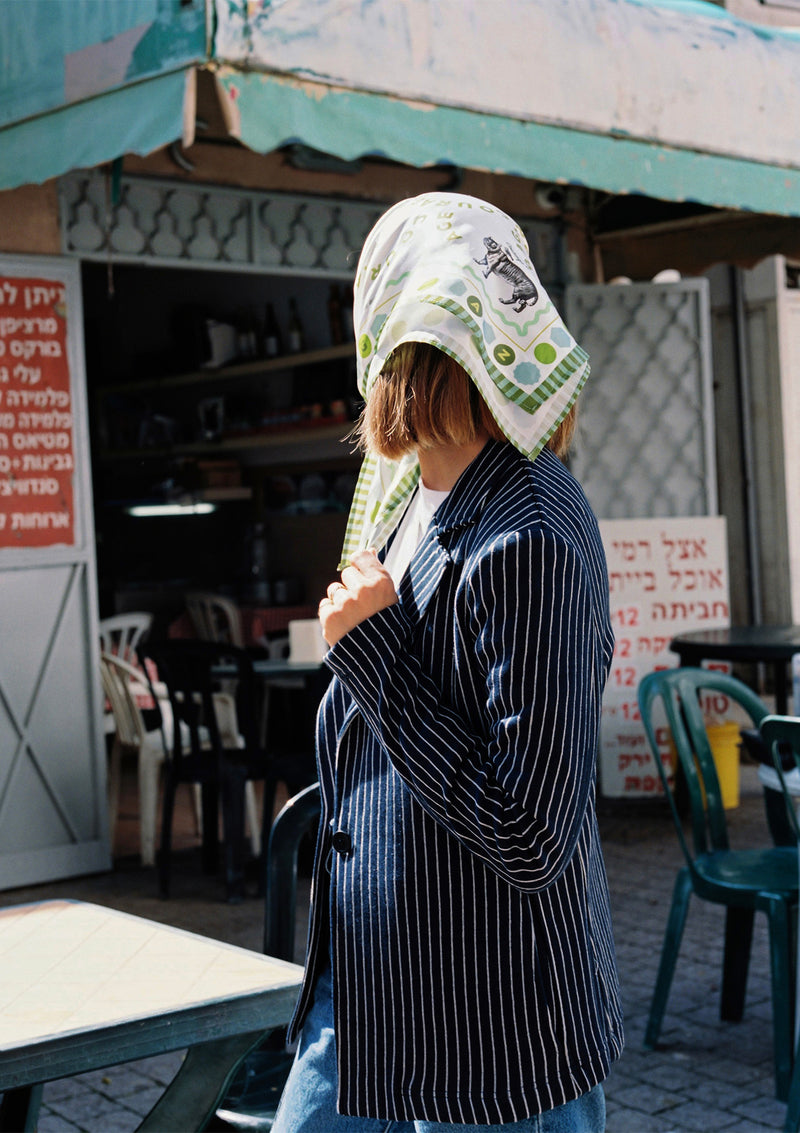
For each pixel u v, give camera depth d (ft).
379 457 5.31
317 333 29.63
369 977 4.66
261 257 20.21
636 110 14.60
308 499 31.14
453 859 4.53
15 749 18.28
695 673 12.91
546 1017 4.45
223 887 18.21
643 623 22.76
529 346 4.75
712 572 22.98
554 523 4.47
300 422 29.32
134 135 12.18
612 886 17.65
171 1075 11.88
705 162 15.40
